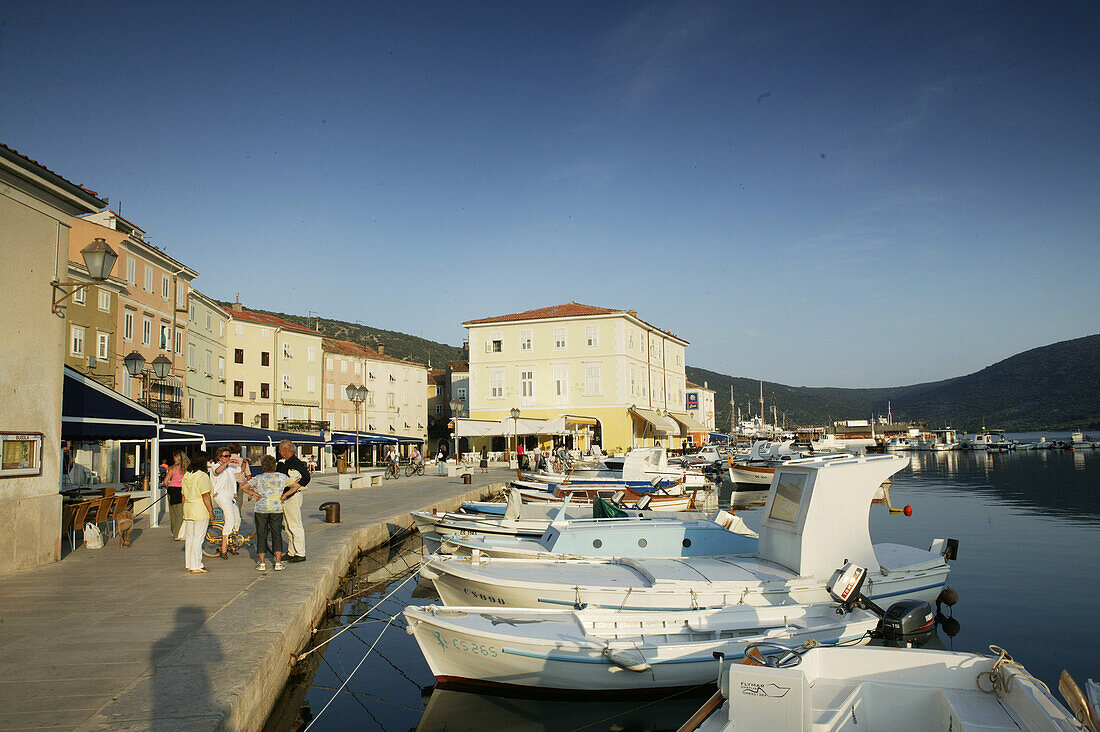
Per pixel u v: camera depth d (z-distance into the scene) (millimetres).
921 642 8852
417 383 81938
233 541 13398
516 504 16953
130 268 40281
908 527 23734
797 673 4773
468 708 8672
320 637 10766
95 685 6113
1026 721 5086
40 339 11453
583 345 54062
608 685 8281
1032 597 13938
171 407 42312
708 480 46562
